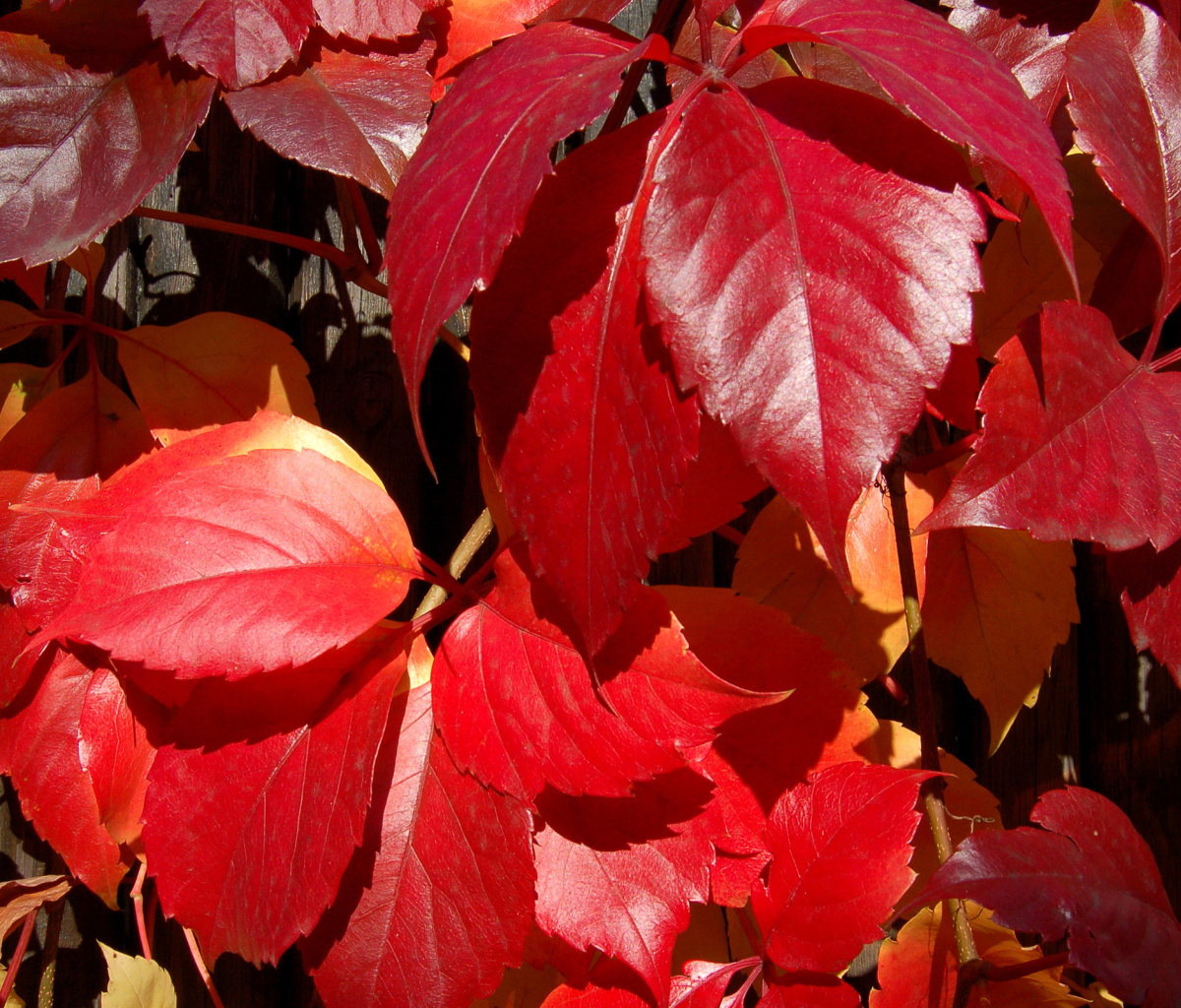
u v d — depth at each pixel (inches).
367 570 14.0
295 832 13.6
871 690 23.3
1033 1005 15.8
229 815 13.7
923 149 12.3
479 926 13.9
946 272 12.0
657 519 12.2
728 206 12.0
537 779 13.4
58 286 18.8
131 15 14.7
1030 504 12.9
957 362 14.5
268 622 13.4
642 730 13.2
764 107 12.5
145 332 17.5
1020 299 17.8
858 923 14.6
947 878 14.4
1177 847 24.7
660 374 12.3
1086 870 14.6
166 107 14.5
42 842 23.5
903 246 12.0
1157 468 13.2
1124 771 25.3
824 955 14.6
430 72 15.1
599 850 14.5
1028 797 25.1
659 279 11.9
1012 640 18.1
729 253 11.9
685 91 12.5
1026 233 17.8
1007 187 15.1
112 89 14.5
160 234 22.9
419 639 14.8
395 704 14.5
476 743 13.6
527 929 13.8
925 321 11.9
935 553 18.2
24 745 16.4
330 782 13.6
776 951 14.9
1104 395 13.4
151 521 13.6
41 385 17.6
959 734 25.0
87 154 14.4
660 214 12.0
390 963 13.9
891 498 16.8
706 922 17.1
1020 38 15.8
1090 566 25.7
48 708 16.3
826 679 15.8
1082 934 14.1
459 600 14.5
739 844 15.4
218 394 17.2
